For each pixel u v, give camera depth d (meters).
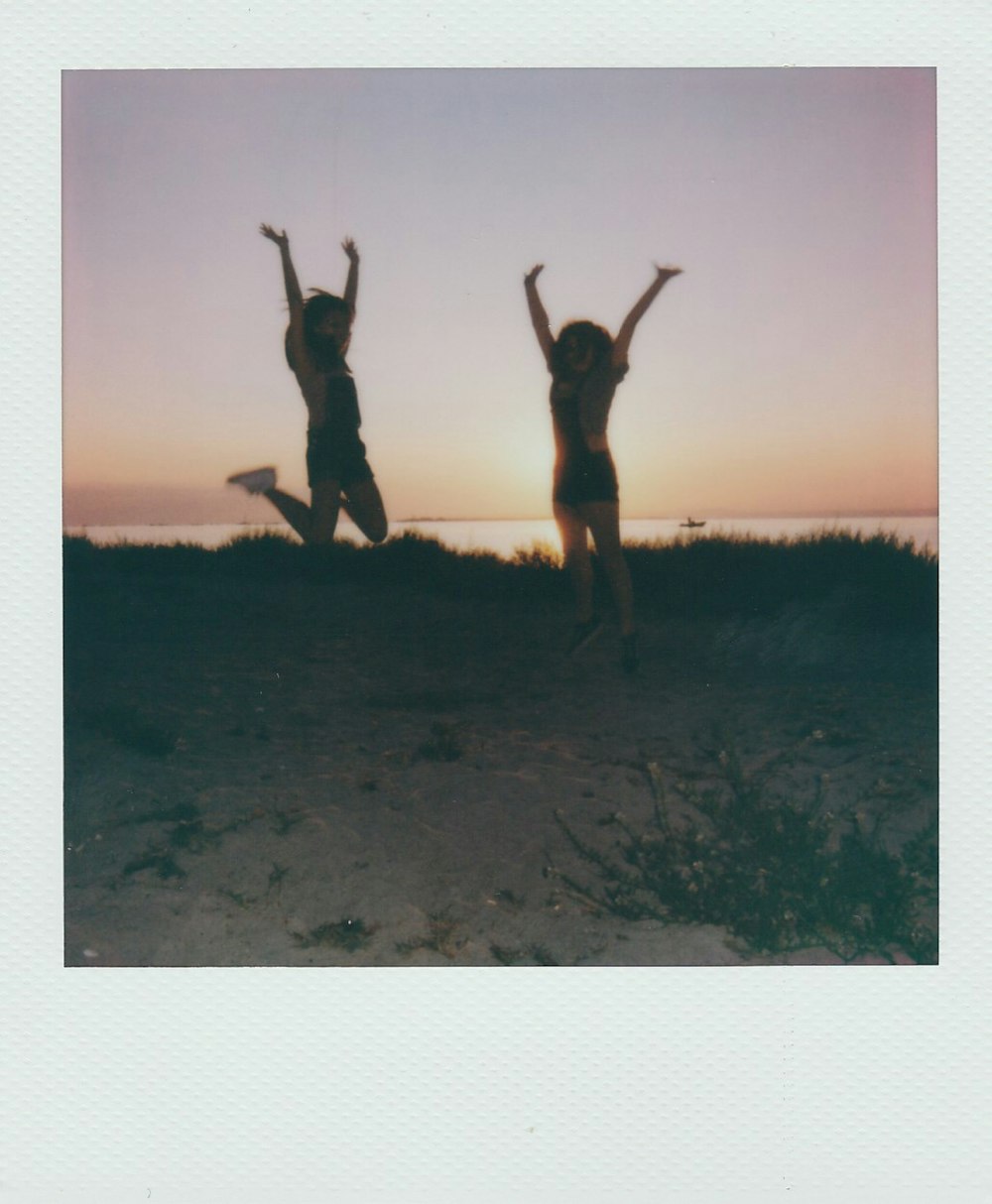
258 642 7.03
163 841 4.25
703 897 3.78
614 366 7.03
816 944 3.71
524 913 3.85
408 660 6.72
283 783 4.74
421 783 4.76
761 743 5.21
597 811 4.49
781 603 7.66
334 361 7.91
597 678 6.41
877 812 4.39
